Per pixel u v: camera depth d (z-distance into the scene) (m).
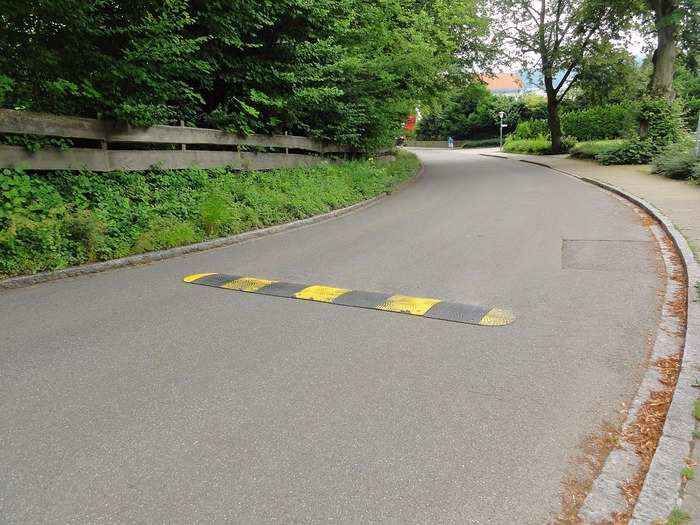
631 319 4.96
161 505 2.56
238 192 10.75
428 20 18.06
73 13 8.30
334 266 7.23
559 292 5.79
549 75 30.62
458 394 3.62
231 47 12.24
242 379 3.87
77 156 8.80
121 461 2.92
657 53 22.23
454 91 28.03
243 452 2.99
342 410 3.43
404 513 2.49
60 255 7.01
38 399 3.61
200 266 7.45
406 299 5.66
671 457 2.82
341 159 17.14
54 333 4.83
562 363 4.07
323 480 2.74
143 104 9.80
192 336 4.71
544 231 9.24
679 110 21.53
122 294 6.07
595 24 27.88
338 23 13.62
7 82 7.90
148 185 9.67
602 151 23.83
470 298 5.66
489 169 24.53
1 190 7.50
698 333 4.43
